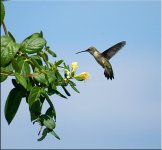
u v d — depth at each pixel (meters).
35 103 5.25
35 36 5.38
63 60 5.58
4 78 4.74
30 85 5.14
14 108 5.19
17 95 5.21
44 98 5.34
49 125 5.24
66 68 5.66
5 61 4.58
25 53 5.12
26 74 5.08
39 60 5.70
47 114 5.34
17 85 5.21
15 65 4.71
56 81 5.49
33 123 5.29
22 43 5.13
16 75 4.79
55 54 5.96
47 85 5.21
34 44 5.14
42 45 5.16
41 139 5.29
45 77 5.23
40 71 5.25
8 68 4.74
